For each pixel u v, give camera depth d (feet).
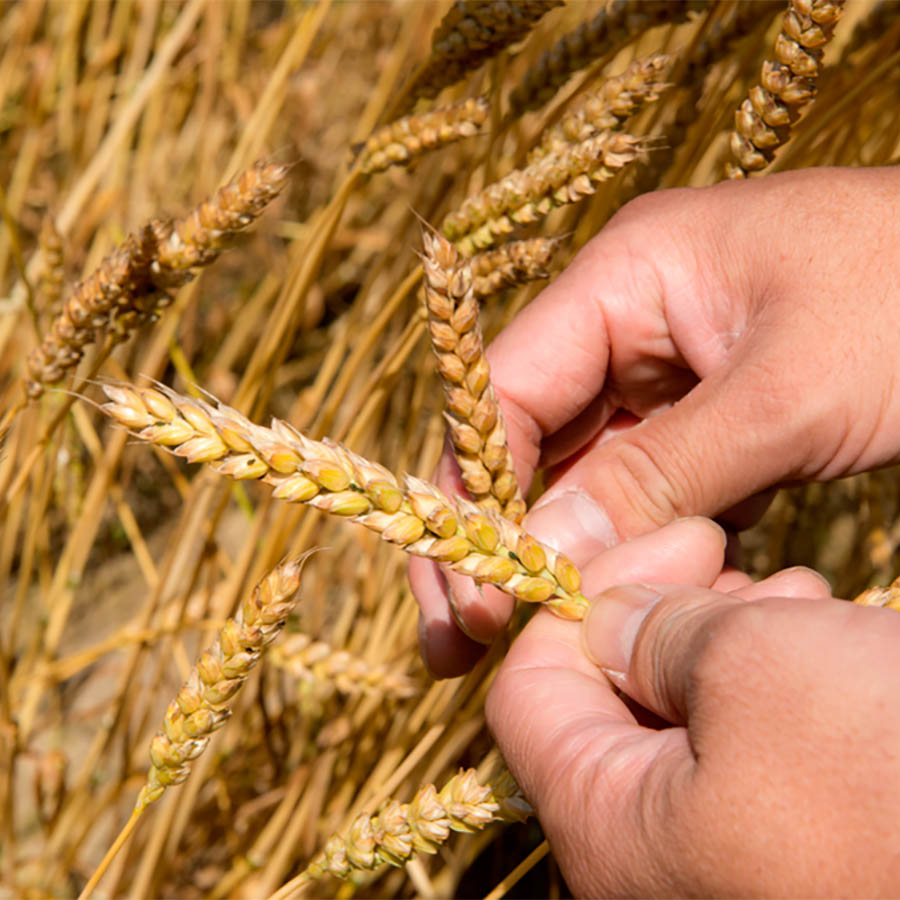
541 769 1.32
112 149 2.12
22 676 2.07
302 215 3.19
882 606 1.29
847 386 1.45
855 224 1.48
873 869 1.20
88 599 2.95
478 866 2.45
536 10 1.60
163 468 3.10
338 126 3.22
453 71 1.67
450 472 1.52
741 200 1.52
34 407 2.01
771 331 1.47
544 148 1.55
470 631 1.50
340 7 2.92
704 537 1.40
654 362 1.59
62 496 2.10
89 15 3.04
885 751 1.20
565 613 1.36
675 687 1.28
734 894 1.23
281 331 1.83
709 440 1.47
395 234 2.17
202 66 2.71
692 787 1.24
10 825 1.95
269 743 2.05
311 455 1.21
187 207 2.95
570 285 1.56
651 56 1.50
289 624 2.04
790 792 1.21
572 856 1.30
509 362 1.56
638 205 1.58
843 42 2.01
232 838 2.07
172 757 1.32
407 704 2.01
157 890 1.93
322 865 1.40
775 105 1.48
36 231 2.85
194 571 1.85
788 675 1.22
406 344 1.77
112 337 1.61
